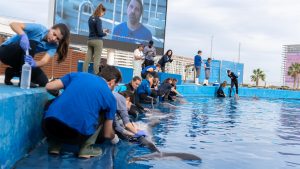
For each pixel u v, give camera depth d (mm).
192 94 17188
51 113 3584
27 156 3693
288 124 8406
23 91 3639
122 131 4996
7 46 4414
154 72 11906
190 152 4551
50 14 17562
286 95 23391
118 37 19359
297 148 5316
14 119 3180
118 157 4059
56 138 3869
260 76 66062
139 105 8391
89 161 3738
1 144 2846
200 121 7719
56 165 3471
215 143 5297
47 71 11641
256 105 14398
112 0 19047
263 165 4148
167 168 3695
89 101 3625
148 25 20453
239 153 4711
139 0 20047
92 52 8766
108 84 4090
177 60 21344
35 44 4375
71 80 3828
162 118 7766
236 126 7352
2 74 9172
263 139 5957
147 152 4375
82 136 3838
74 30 18000
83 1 18219
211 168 3830
